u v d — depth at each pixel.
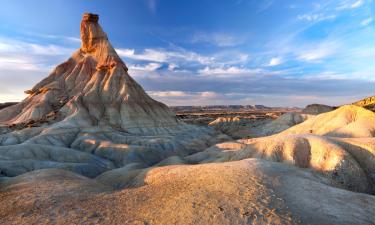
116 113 108.50
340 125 64.38
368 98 128.62
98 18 144.38
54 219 17.75
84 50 143.00
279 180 22.06
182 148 87.69
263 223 14.80
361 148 35.22
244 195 18.56
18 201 21.95
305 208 16.91
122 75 124.38
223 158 51.94
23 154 59.38
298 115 129.50
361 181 29.80
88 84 122.75
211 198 18.53
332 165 31.97
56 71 138.25
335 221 15.52
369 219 16.38
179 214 16.59
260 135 122.50
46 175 31.30
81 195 23.23
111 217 17.44
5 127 91.50
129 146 75.62
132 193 22.81
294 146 38.91
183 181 24.09
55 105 114.06
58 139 82.25
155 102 126.56
